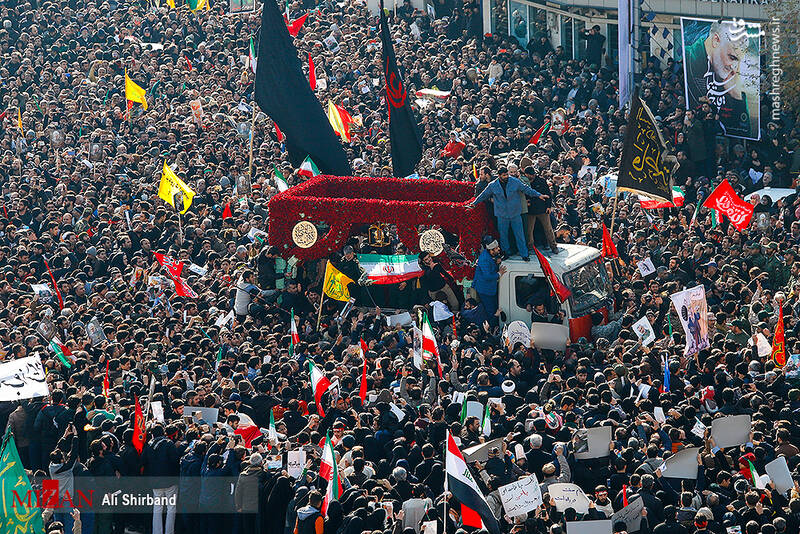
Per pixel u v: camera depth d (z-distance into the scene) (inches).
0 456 2202.3
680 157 4667.8
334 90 5447.8
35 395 2672.2
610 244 3558.1
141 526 2620.6
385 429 2549.2
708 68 4813.0
